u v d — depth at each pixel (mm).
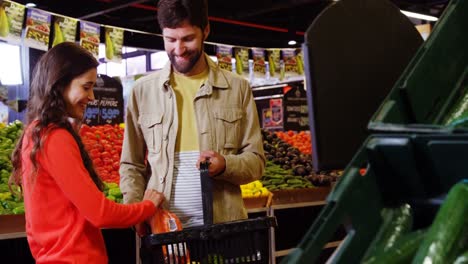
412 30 1635
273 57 7961
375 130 1032
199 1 2418
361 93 1462
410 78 1119
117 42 5863
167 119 2512
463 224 912
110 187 4656
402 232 1018
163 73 2553
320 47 1374
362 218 1004
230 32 8938
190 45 2430
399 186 1037
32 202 2068
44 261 2064
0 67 7789
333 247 4914
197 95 2514
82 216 2072
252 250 1943
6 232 3570
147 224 2422
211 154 2352
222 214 2449
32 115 2109
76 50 2145
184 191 2453
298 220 5352
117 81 6270
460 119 1111
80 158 2078
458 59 1297
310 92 1356
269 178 5633
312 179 5793
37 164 2041
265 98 10633
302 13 9547
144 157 2668
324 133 1359
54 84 2082
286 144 6484
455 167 948
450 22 1264
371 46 1510
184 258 1885
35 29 4969
